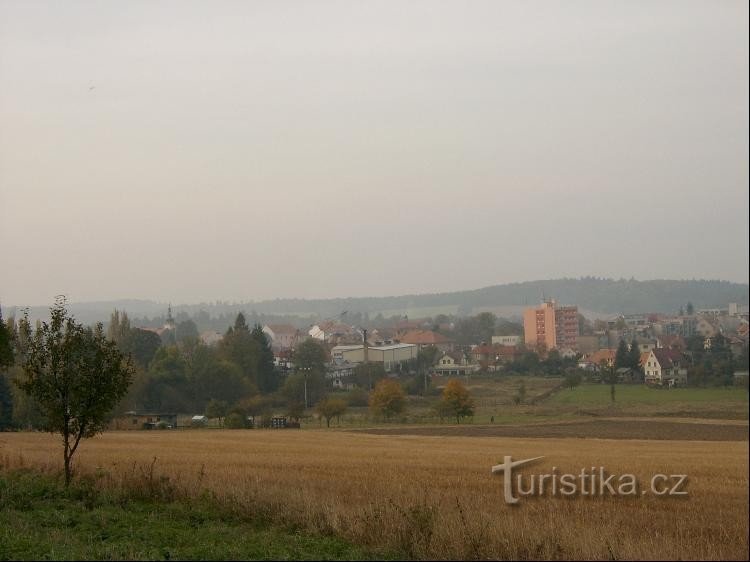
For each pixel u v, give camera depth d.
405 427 76.06
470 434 65.38
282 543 16.05
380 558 14.97
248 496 19.64
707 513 20.11
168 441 55.62
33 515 19.05
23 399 60.53
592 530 16.12
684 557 15.02
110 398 24.08
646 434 57.50
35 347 23.92
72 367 23.75
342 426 80.38
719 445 48.03
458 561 14.70
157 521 18.39
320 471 31.62
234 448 48.56
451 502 21.06
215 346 116.62
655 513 19.95
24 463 30.36
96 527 17.70
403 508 17.64
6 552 14.50
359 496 22.28
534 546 14.82
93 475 24.33
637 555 14.80
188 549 15.15
